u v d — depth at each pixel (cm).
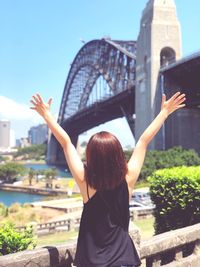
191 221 1262
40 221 4538
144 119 7488
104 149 380
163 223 1341
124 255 365
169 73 7006
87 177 384
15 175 13125
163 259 696
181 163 6156
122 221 380
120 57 11019
